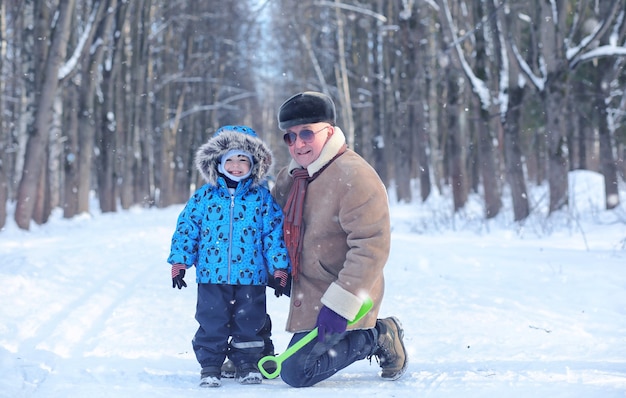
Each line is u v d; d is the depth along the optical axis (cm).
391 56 3014
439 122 3139
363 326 395
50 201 2228
